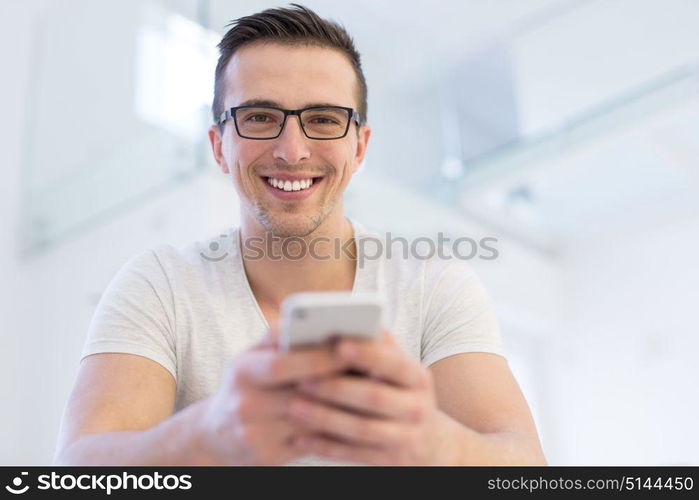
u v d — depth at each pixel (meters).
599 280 4.52
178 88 2.73
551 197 4.22
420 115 3.77
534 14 3.49
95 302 2.91
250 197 0.93
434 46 3.88
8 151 3.28
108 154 2.97
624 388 4.27
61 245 3.12
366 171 3.36
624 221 4.44
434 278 0.96
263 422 0.52
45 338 3.05
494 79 3.65
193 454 0.57
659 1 2.96
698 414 3.94
